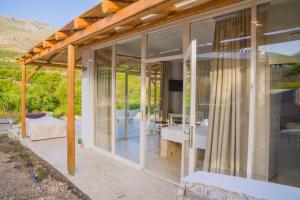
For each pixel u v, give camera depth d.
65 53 6.76
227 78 2.92
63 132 7.14
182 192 2.32
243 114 2.80
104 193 3.36
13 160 5.10
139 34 4.30
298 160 2.49
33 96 11.84
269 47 2.63
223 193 2.09
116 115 5.04
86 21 3.52
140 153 4.35
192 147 2.91
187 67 3.29
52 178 4.06
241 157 2.82
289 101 2.53
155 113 6.32
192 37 3.36
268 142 2.65
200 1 2.97
